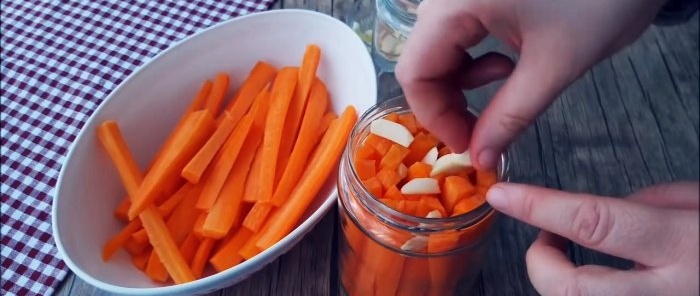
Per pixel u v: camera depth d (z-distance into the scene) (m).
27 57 0.48
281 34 0.44
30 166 0.42
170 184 0.39
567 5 0.26
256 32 0.43
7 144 0.43
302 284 0.37
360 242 0.32
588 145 0.43
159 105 0.41
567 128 0.44
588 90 0.46
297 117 0.41
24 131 0.44
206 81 0.43
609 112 0.45
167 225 0.38
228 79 0.43
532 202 0.25
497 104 0.28
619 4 0.26
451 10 0.28
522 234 0.39
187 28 0.49
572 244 0.38
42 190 0.41
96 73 0.47
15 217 0.40
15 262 0.38
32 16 0.50
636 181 0.42
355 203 0.30
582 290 0.26
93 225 0.37
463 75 0.32
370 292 0.35
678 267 0.23
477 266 0.34
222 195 0.38
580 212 0.24
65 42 0.49
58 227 0.34
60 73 0.47
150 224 0.37
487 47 0.46
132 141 0.40
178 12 0.50
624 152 0.43
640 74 0.47
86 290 0.37
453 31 0.28
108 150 0.38
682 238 0.23
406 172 0.32
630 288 0.25
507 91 0.27
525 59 0.27
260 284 0.37
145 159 0.41
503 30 0.28
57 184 0.35
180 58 0.41
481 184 0.30
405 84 0.29
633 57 0.48
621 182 0.42
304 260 0.38
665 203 0.26
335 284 0.37
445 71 0.29
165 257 0.36
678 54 0.49
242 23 0.42
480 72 0.32
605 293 0.25
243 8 0.50
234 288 0.37
